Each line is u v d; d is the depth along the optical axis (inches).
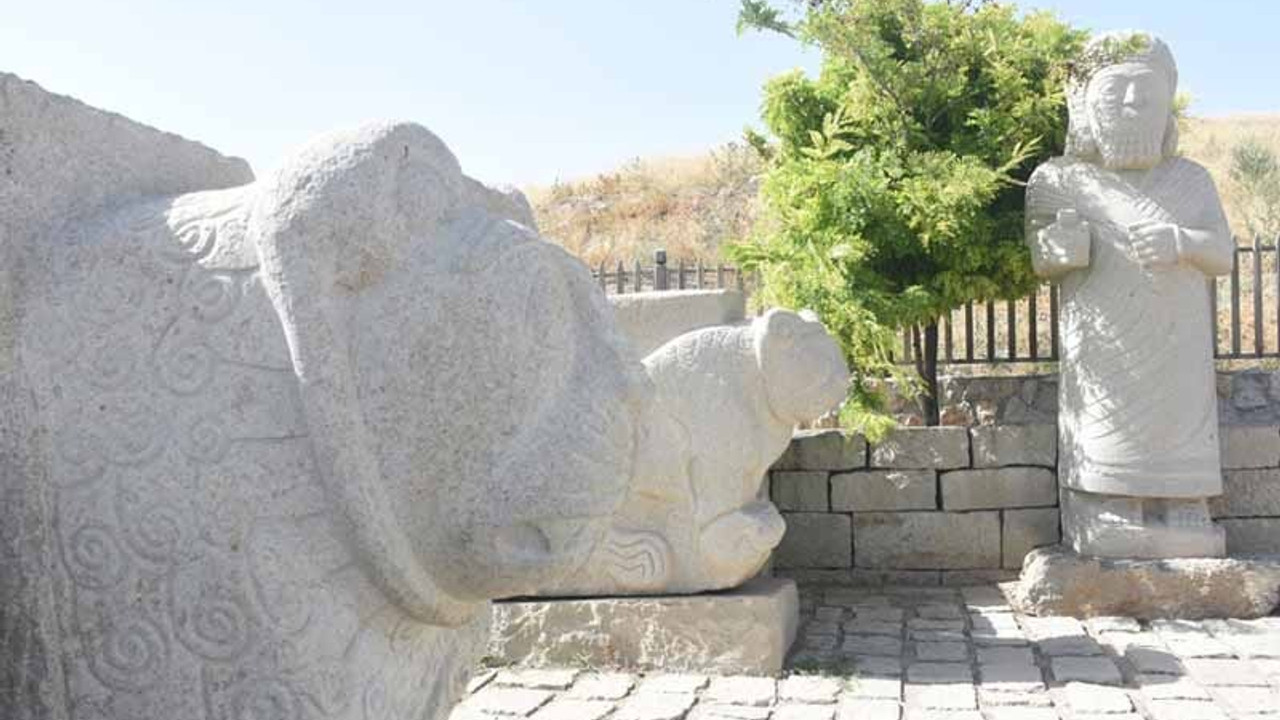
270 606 67.1
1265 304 539.5
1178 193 274.4
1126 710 193.8
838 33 291.3
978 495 301.4
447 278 70.4
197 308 69.7
